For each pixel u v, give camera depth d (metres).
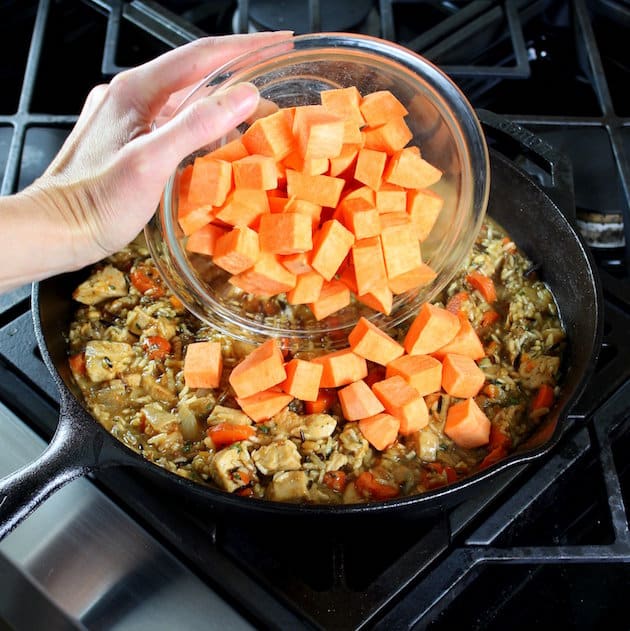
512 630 0.51
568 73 0.76
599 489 0.54
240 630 0.49
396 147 0.55
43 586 0.50
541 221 0.61
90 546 0.52
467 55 0.74
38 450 0.55
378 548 0.53
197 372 0.56
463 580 0.51
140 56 0.75
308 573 0.52
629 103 0.73
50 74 0.74
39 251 0.51
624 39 0.76
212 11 0.78
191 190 0.52
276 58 0.55
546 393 0.56
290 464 0.53
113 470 0.54
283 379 0.55
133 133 0.55
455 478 0.54
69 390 0.50
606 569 0.54
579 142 0.69
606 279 0.61
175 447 0.54
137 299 0.61
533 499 0.53
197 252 0.55
